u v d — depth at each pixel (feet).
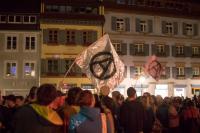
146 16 161.89
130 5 158.92
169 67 162.71
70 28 147.33
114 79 45.24
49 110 17.97
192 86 166.50
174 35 166.09
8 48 140.87
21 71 140.97
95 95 24.91
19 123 17.49
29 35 142.51
